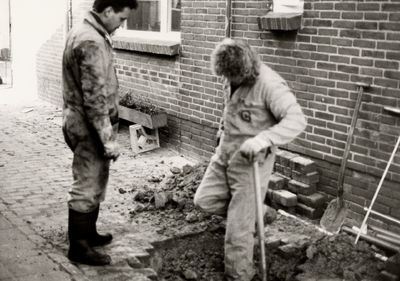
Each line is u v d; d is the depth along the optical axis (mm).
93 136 3980
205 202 4094
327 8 5285
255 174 3674
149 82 8297
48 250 4254
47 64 11734
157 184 6230
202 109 7246
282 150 5957
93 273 3930
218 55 3637
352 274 4176
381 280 4152
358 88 5078
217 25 6805
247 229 3932
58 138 8531
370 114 5008
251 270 4039
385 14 4785
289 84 5812
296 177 5535
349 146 5129
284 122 3604
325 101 5430
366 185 5137
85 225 4074
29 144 8078
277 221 5188
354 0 5023
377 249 4590
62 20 10820
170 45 7527
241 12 6398
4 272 3848
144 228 4922
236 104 3838
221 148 3998
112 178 6500
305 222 5195
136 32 8719
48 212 5180
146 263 4328
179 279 4320
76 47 3793
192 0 7184
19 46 13648
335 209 5133
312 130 5590
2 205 5340
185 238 4777
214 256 4609
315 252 4480
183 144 7715
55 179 6340
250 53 3637
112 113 4070
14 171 6621
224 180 4027
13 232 4613
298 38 5637
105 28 3984
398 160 4824
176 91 7707
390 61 4793
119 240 4617
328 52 5336
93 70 3773
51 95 11688
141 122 7762
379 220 5047
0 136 8539
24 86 13555
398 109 4750
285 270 4410
